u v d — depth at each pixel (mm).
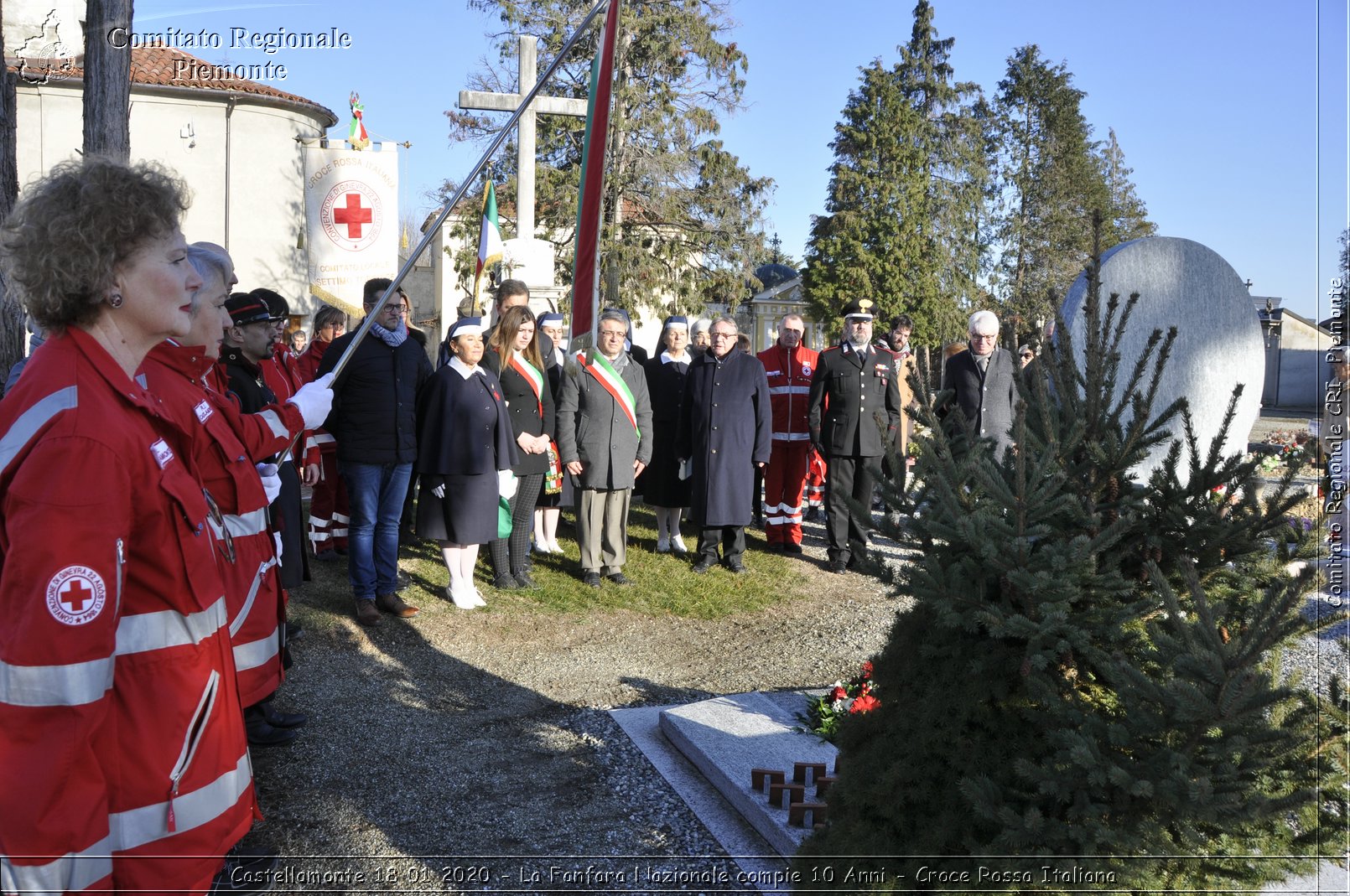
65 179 2000
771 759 4316
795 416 8930
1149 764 2428
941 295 36969
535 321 7273
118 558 1906
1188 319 5074
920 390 3184
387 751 4566
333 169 10898
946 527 2736
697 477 7945
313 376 7676
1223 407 5121
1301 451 2908
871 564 3086
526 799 4145
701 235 27719
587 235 3367
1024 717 2742
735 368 7938
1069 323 4992
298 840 3721
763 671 5984
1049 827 2496
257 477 3201
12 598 1826
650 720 5070
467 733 4836
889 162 36688
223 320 2867
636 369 7637
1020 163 43562
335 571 7430
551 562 8156
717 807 4062
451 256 27094
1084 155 42406
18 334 5547
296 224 22562
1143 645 2709
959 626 2807
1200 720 2322
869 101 37031
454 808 4035
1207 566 2855
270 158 22000
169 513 2059
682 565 8359
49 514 1831
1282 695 2256
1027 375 4723
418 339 6562
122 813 1997
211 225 21406
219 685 2186
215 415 2949
